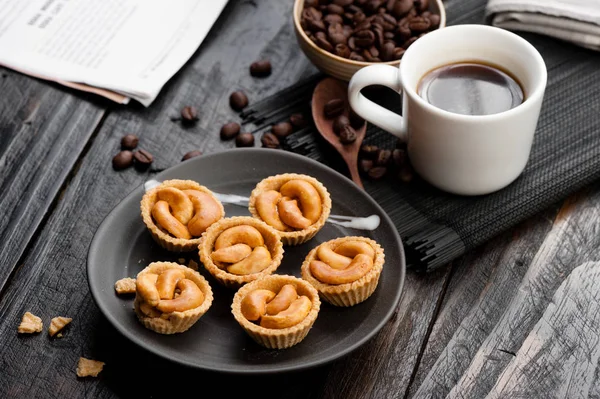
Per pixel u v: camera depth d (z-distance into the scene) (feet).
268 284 2.58
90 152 3.00
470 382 2.58
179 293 2.55
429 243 2.75
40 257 2.78
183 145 3.01
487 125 2.64
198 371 2.48
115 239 2.67
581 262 2.75
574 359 2.60
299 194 2.71
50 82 3.13
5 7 3.24
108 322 2.54
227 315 2.59
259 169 2.82
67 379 2.59
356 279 2.54
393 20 3.03
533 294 2.70
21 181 2.94
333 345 2.53
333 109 2.95
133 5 3.25
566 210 2.85
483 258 2.77
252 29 3.28
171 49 3.17
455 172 2.76
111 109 3.09
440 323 2.67
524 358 2.60
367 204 2.74
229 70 3.18
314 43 3.00
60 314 2.68
